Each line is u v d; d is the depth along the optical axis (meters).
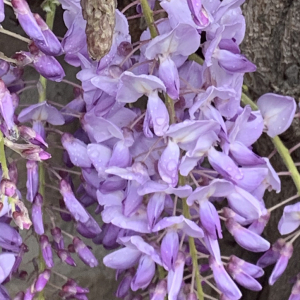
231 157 0.23
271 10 0.27
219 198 0.25
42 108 0.24
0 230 0.23
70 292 0.26
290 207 0.24
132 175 0.22
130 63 0.23
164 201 0.23
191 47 0.22
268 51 0.28
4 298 0.24
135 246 0.23
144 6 0.22
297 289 0.25
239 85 0.23
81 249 0.26
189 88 0.23
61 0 0.23
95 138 0.24
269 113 0.25
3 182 0.19
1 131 0.20
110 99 0.23
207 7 0.23
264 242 0.24
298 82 0.28
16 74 0.24
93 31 0.19
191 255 0.24
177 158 0.22
